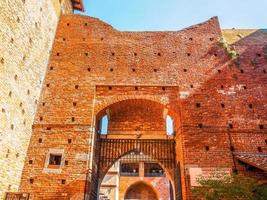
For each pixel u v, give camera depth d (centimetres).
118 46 1644
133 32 1698
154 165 3275
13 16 1174
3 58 1095
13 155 1167
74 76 1527
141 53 1616
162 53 1614
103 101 1452
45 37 1532
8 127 1129
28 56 1323
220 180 1132
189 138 1322
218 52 1619
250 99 1450
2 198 1075
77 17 1766
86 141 1327
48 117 1395
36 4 1412
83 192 1199
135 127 1647
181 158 1316
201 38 1673
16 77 1205
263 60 1598
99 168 1530
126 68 1557
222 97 1454
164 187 3083
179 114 1410
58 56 1605
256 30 1752
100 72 1542
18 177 1211
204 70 1547
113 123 1662
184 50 1625
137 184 3212
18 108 1216
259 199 1040
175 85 1491
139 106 1584
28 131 1317
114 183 3017
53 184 1223
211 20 1744
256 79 1520
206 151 1287
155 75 1530
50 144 1320
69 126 1367
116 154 1570
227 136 1331
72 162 1273
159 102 1445
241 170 1236
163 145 1585
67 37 1681
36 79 1412
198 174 1224
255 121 1380
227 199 1111
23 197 1112
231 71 1548
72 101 1444
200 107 1419
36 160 1280
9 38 1142
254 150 1300
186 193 1187
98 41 1664
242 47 1653
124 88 1488
